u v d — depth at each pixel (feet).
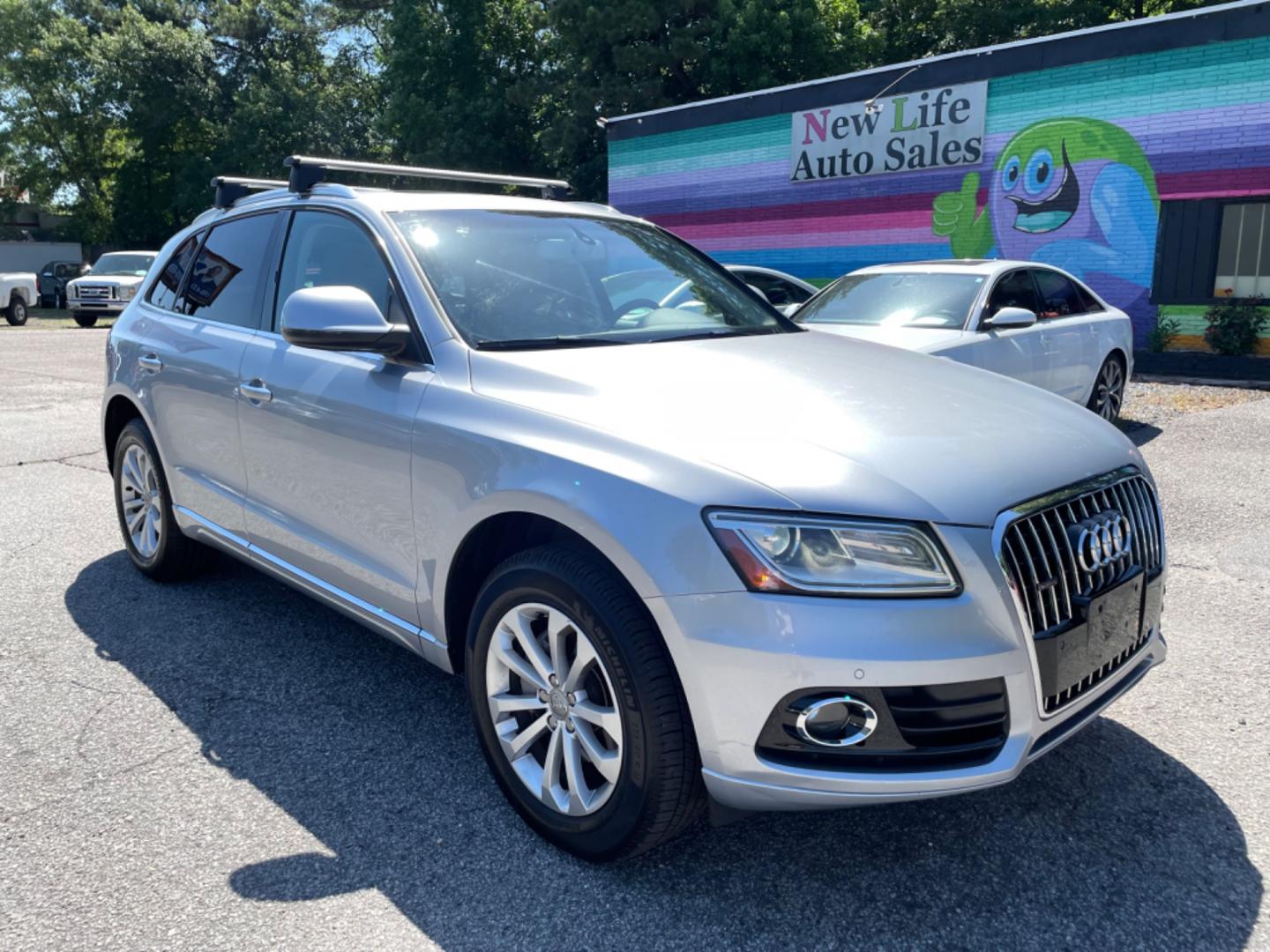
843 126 55.47
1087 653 7.91
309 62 141.18
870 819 9.00
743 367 9.64
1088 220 47.93
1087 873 8.16
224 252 13.76
